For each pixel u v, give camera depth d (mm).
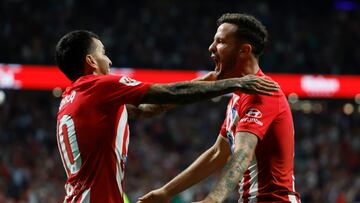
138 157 29719
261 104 6605
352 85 32375
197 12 39812
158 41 37438
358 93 32312
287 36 39125
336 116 36562
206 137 33406
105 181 6398
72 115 6496
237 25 6855
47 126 31984
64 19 36719
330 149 33438
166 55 36719
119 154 6492
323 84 32344
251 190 6789
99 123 6391
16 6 36375
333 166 31828
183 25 38844
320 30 39969
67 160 6578
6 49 33594
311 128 35531
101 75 6629
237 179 6211
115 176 6449
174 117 34031
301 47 38688
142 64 35688
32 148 29531
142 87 6285
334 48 39156
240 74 6934
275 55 37594
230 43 6844
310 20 40562
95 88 6414
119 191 6477
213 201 6066
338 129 35438
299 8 41062
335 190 28219
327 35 39781
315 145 33875
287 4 41062
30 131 31422
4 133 30625
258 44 6902
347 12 41531
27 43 34688
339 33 40000
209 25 39281
